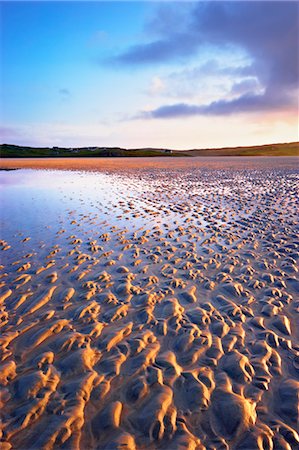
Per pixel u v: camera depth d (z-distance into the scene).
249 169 42.47
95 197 19.30
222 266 7.53
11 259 8.20
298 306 5.57
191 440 2.99
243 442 2.97
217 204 16.30
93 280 6.80
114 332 4.80
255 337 4.66
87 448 2.94
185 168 47.88
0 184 27.83
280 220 12.10
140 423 3.18
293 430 3.09
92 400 3.48
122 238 10.05
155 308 5.56
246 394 3.55
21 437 3.05
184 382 3.74
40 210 15.07
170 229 11.16
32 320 5.21
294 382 3.72
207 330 4.84
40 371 3.95
